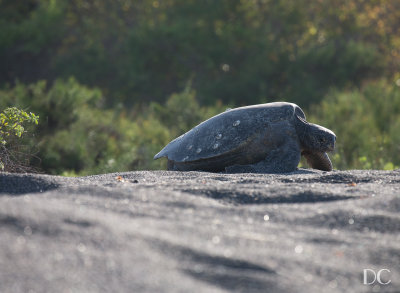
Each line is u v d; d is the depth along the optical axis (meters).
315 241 8.89
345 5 83.69
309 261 7.88
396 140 36.75
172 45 71.31
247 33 72.31
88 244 7.44
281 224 9.91
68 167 31.77
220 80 71.69
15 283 6.11
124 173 17.92
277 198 12.13
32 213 8.37
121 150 35.91
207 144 20.22
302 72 71.44
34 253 6.92
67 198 10.78
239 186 13.17
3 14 77.31
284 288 6.94
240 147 19.72
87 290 6.16
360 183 15.09
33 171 21.30
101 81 73.75
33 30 72.19
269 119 20.14
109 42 80.31
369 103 45.88
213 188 12.62
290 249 8.34
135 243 7.74
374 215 10.30
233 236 8.77
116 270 6.75
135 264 7.02
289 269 7.52
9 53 73.25
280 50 74.00
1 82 73.38
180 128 39.97
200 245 8.07
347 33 83.81
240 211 10.73
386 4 86.06
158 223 9.12
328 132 20.81
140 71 71.25
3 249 6.91
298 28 79.12
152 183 13.66
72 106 37.19
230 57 73.06
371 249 8.53
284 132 20.16
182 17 75.56
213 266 7.38
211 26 75.50
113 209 9.96
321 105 54.78
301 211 10.80
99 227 8.12
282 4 78.75
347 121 41.09
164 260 7.35
